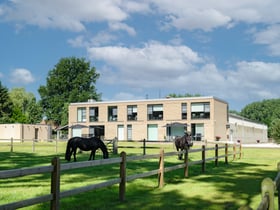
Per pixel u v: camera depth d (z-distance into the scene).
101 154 27.14
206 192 10.87
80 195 9.92
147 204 9.06
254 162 22.17
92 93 92.69
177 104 57.69
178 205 9.02
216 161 19.16
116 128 61.53
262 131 91.44
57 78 90.50
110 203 9.08
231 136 65.62
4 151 29.91
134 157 10.09
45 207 8.35
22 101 100.12
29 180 12.37
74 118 64.69
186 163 14.16
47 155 25.11
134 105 60.69
